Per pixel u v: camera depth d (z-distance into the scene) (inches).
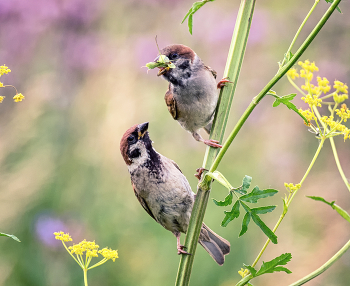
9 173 411.8
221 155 141.2
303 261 409.4
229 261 413.7
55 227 398.3
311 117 170.4
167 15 560.1
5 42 497.7
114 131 451.5
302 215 449.1
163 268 407.8
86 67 495.5
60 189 425.1
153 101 494.0
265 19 557.9
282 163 488.1
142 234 429.7
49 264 391.2
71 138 451.2
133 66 500.4
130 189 449.7
